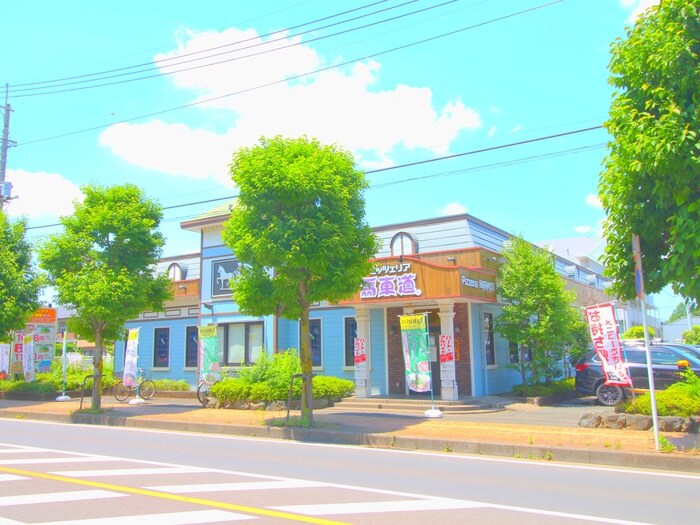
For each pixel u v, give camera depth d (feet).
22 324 72.38
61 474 27.81
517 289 63.87
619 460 31.68
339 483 26.27
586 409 57.21
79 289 54.75
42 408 62.95
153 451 36.09
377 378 68.33
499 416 51.93
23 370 85.92
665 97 29.73
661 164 28.22
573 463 32.27
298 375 45.52
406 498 23.31
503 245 72.02
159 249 60.75
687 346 62.28
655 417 32.73
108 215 56.24
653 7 31.01
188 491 24.20
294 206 43.45
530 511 21.36
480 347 65.21
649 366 33.17
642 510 21.67
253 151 44.37
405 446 38.34
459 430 40.75
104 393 81.41
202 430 47.29
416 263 60.70
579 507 22.06
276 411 55.98
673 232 29.22
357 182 46.50
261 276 45.73
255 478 27.27
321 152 45.16
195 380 85.10
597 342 43.80
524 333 63.26
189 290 88.22
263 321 77.87
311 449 37.29
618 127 31.17
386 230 75.25
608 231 35.37
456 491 24.75
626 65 30.96
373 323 69.56
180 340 88.33
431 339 66.39
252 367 61.87
